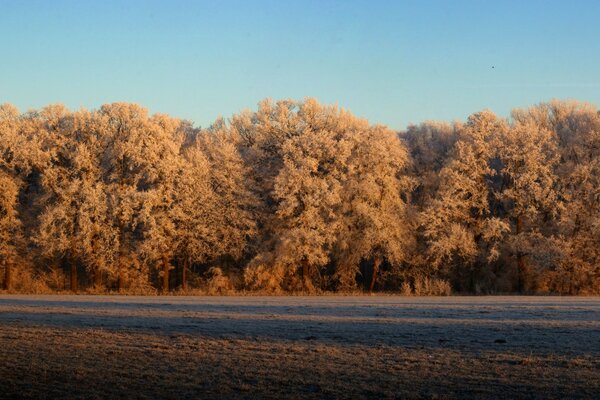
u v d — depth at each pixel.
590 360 16.91
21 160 55.97
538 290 54.81
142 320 26.02
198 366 16.80
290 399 13.80
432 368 16.30
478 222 57.41
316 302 38.31
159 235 54.28
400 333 21.69
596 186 55.41
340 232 56.88
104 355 18.28
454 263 57.75
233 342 20.20
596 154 57.34
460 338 20.52
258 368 16.50
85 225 53.91
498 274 57.91
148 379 15.52
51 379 15.57
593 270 54.31
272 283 55.34
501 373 15.66
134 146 55.41
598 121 57.19
